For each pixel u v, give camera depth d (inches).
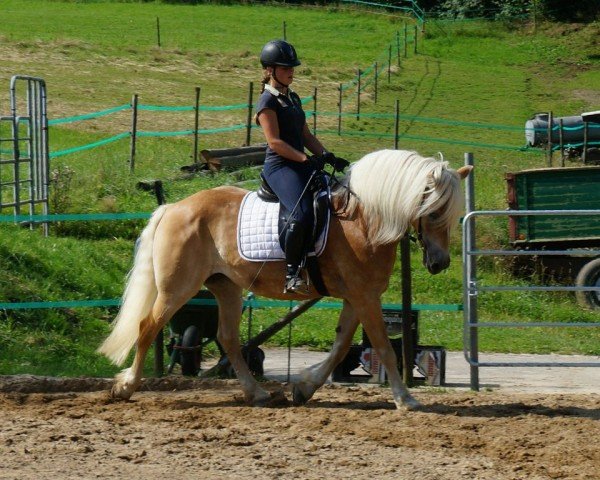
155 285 346.6
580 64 1862.7
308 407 336.5
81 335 476.7
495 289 387.5
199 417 317.7
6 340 441.7
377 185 314.7
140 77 1414.9
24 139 635.5
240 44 1831.9
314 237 322.3
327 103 1362.0
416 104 1429.6
